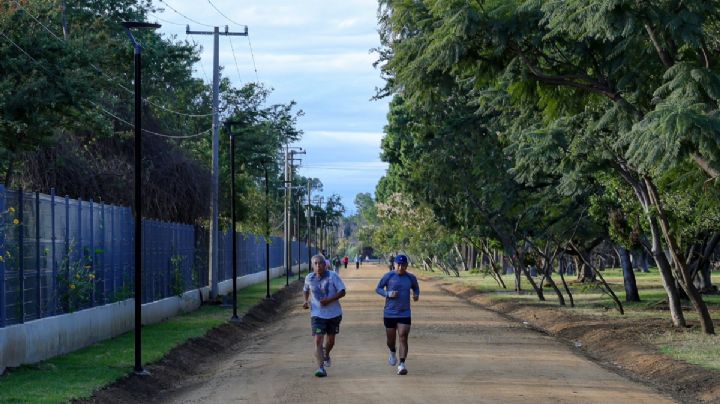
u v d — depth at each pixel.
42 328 20.95
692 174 24.50
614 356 24.67
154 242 34.34
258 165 61.34
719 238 34.78
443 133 40.91
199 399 16.94
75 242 24.55
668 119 16.44
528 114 26.97
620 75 22.42
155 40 48.97
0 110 24.66
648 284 65.62
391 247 127.38
